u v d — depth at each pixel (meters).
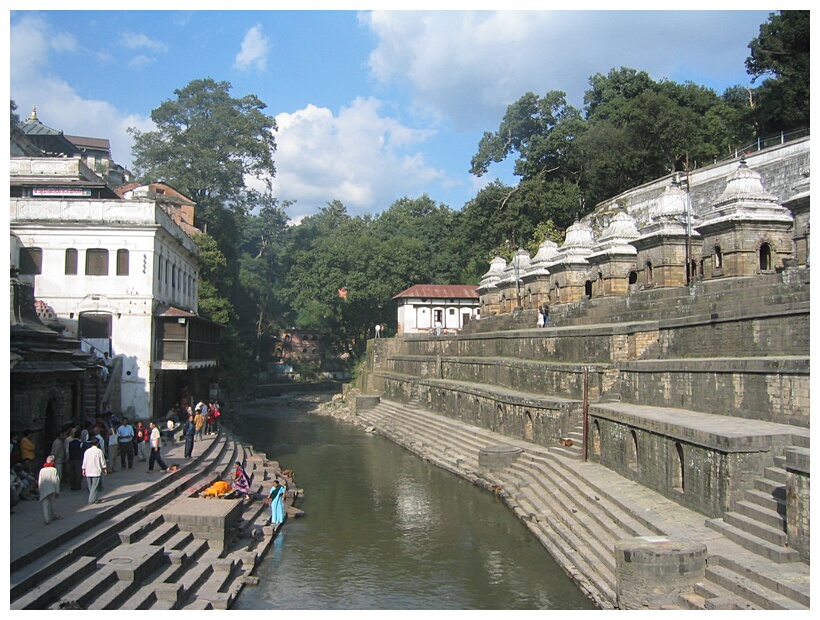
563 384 29.84
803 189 23.39
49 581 13.56
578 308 36.06
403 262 72.31
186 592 15.68
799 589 11.55
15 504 17.47
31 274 33.97
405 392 53.22
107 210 34.69
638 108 55.22
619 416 22.16
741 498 15.38
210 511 19.53
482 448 31.58
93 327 34.16
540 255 46.88
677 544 14.06
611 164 55.84
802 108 43.16
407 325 67.31
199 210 63.06
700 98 61.00
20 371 20.05
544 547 20.03
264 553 20.20
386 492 28.34
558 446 27.31
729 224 26.67
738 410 18.89
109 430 23.58
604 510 18.77
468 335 47.16
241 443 38.09
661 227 31.45
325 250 74.00
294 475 32.12
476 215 63.75
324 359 90.69
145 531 17.97
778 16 44.72
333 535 22.23
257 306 83.44
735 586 12.50
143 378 34.16
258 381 80.81
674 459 18.34
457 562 19.39
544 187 59.06
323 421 54.91
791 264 23.97
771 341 19.34
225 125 63.69
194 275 47.75
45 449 22.66
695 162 54.19
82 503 18.59
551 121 65.19
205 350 41.09
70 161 40.16
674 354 24.44
